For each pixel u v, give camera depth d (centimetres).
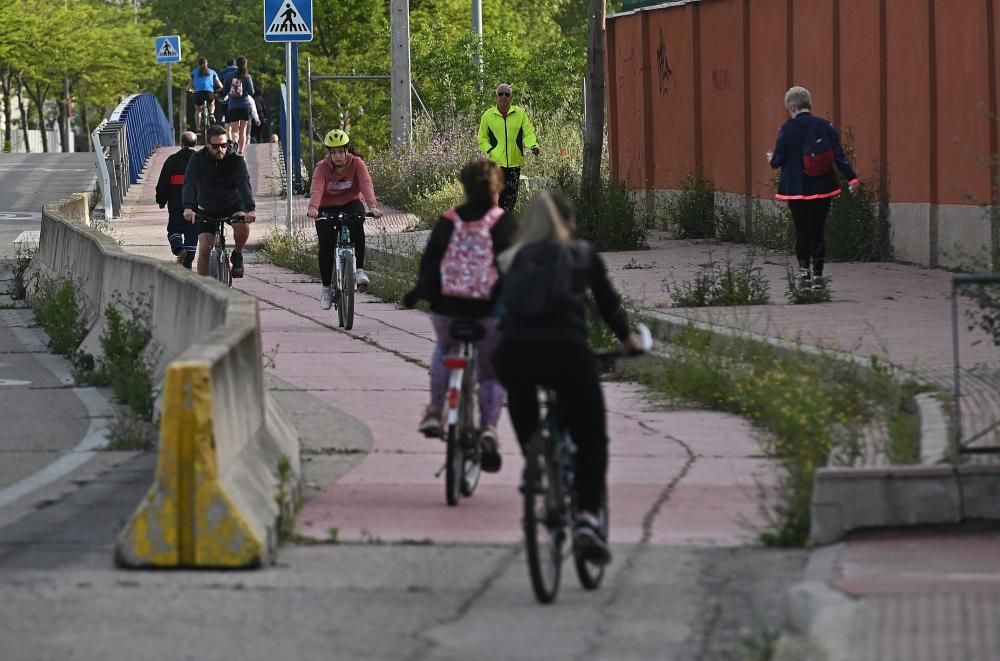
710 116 7856
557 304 2209
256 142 16200
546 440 2172
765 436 3331
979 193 5503
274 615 2081
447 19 18875
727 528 2605
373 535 2555
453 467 2739
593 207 7194
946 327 4266
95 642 1947
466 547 2484
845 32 6494
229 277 5734
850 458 2752
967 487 2445
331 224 5225
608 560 2203
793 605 2031
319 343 4853
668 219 8256
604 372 4284
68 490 2862
